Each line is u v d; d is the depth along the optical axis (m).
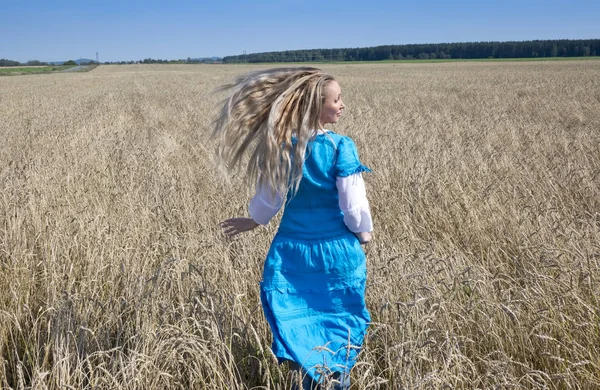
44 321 3.52
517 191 6.20
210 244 4.26
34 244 4.42
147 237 4.81
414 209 5.70
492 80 37.53
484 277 3.67
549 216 5.18
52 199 5.93
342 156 2.73
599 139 10.21
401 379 2.67
